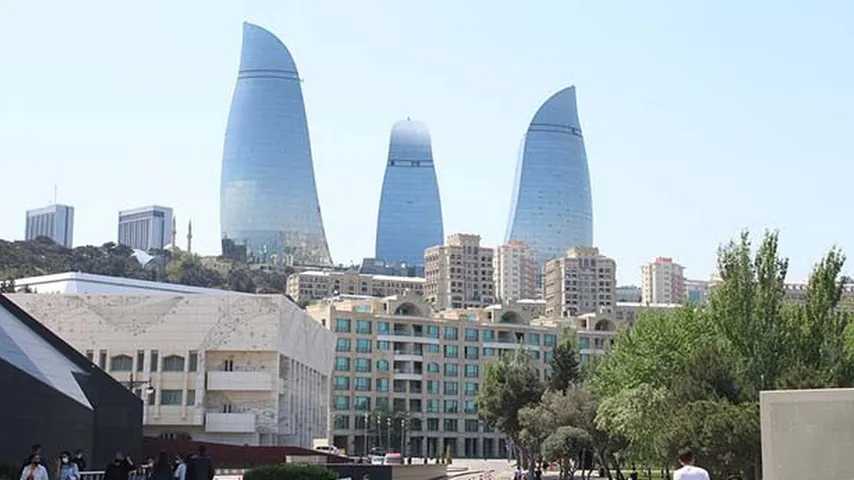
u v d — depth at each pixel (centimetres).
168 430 15825
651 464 9600
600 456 12138
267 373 16050
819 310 7212
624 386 9688
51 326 15988
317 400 19825
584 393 12681
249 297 16125
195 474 4388
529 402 14575
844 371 6969
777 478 3139
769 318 7212
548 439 11894
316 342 19300
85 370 8025
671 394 7738
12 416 6241
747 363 7119
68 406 7050
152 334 15988
